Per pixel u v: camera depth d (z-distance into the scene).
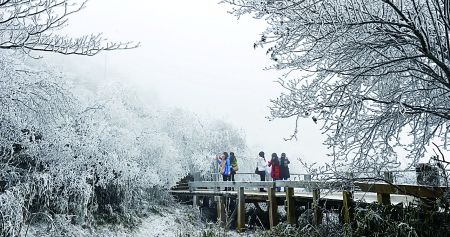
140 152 13.07
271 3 4.62
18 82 7.05
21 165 8.57
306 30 4.59
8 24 4.74
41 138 8.80
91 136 10.08
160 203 14.23
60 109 8.02
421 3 4.80
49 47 4.55
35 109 7.51
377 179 5.62
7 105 6.82
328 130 4.73
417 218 5.43
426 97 5.17
